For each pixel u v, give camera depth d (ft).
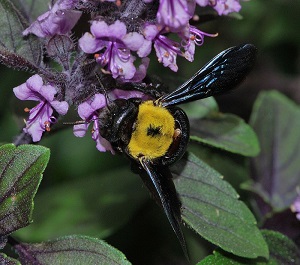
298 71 1.28
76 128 0.86
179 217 0.86
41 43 0.89
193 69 1.22
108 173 1.11
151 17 0.84
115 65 0.84
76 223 1.06
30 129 0.87
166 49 0.85
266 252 0.90
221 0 0.87
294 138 1.09
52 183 1.14
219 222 0.90
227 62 0.88
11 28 0.89
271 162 1.09
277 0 1.23
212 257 0.91
